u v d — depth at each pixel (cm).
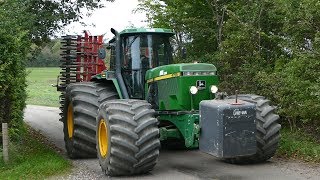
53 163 809
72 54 1263
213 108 696
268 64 1133
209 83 802
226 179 713
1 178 728
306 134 997
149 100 861
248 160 815
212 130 698
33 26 1226
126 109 725
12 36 884
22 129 1066
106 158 739
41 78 5247
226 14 1283
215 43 1339
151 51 899
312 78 926
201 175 744
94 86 923
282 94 986
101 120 769
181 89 788
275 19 1142
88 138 888
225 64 1176
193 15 1362
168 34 913
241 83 1134
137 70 892
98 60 1217
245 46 1147
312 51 941
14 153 869
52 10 1370
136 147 705
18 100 934
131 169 720
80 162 890
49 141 1174
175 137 827
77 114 892
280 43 1043
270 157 814
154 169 793
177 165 827
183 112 783
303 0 932
